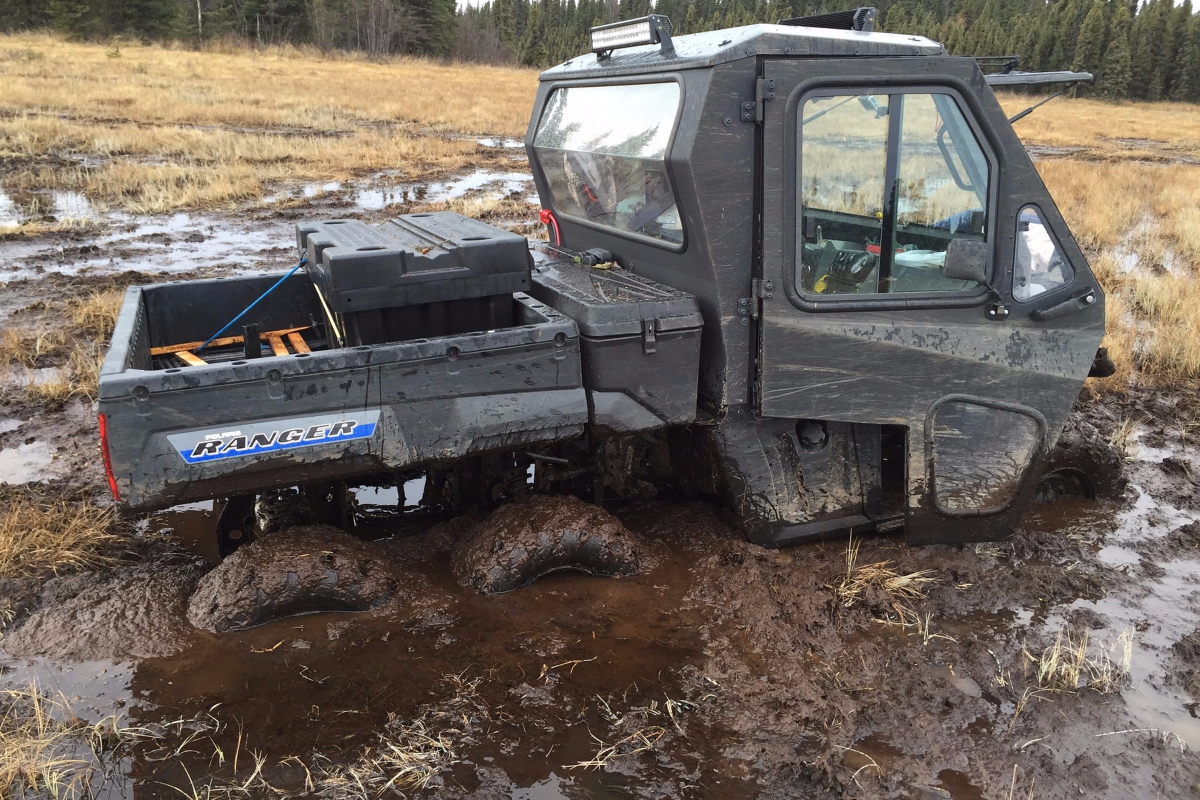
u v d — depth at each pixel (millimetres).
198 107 26328
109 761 3064
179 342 4633
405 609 3898
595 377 3801
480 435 3648
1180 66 76375
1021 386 4203
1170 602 4352
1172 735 3393
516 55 82562
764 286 3816
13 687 3389
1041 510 5246
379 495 4875
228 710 3311
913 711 3475
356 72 49312
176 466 3285
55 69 34812
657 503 4879
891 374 4066
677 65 3762
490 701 3410
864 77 3693
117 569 4199
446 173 18625
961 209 3996
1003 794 3078
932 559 4473
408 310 3846
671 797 3004
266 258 11102
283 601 3742
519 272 3941
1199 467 6086
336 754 3123
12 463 5473
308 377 3381
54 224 12508
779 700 3484
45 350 7500
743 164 3686
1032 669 3760
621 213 4504
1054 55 80438
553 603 4008
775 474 4277
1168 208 16969
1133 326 9180
